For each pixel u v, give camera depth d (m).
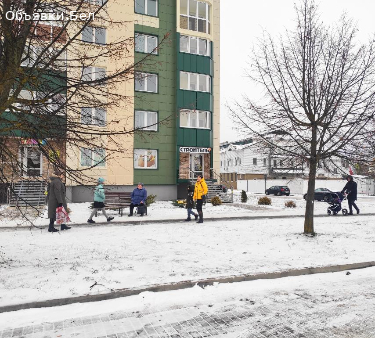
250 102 8.97
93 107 5.38
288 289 4.90
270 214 14.97
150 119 22.31
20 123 4.72
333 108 8.18
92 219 12.19
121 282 4.84
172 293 4.63
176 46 22.92
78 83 4.98
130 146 21.02
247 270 5.51
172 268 5.61
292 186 45.34
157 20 22.56
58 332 3.51
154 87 22.47
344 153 8.47
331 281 5.30
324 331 3.56
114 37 20.70
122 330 3.57
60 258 6.32
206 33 24.16
